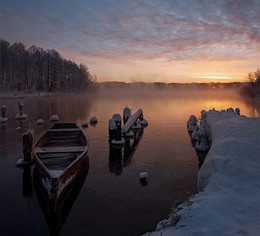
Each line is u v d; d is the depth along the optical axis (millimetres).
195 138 16469
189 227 4363
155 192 8328
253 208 4797
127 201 7637
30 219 6539
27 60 68188
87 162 11664
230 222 4289
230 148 7770
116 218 6598
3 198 7727
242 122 11906
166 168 10875
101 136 17547
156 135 18359
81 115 29625
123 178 9641
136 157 12562
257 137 8883
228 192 5641
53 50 82062
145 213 6887
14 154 12594
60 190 6816
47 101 51719
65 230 6043
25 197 7812
